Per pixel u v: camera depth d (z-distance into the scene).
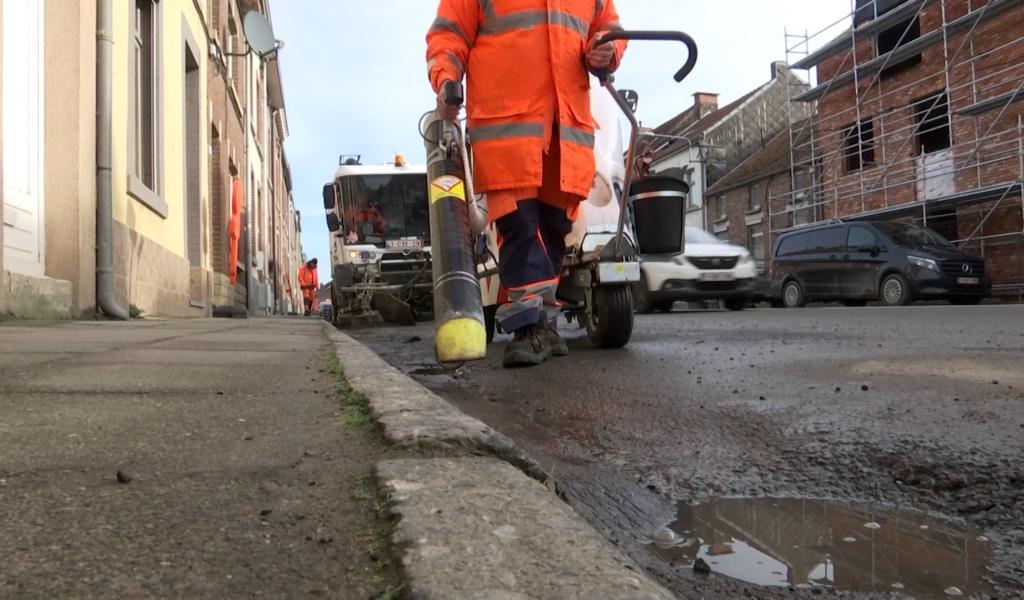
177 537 1.08
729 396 3.18
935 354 4.20
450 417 1.84
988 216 17.52
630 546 1.51
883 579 1.34
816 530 1.60
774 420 2.66
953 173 18.80
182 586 0.91
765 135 34.38
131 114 7.86
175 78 10.12
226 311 13.84
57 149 6.37
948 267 13.88
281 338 5.28
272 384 2.64
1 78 5.21
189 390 2.47
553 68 3.10
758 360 4.30
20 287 5.58
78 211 6.46
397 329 9.88
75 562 0.98
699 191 33.53
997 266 17.97
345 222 12.01
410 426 1.72
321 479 1.39
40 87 6.25
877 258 14.80
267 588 0.91
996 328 6.17
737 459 2.21
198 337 4.99
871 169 21.50
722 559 1.43
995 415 2.55
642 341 5.87
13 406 2.12
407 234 12.05
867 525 1.64
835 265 15.72
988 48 18.02
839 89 22.95
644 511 1.75
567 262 5.14
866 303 16.14
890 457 2.12
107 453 1.59
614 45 3.14
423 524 1.10
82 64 6.51
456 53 3.06
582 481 2.01
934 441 2.26
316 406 2.18
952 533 1.58
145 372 2.90
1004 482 1.88
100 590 0.90
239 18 18.80
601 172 4.86
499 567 0.95
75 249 6.47
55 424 1.88
